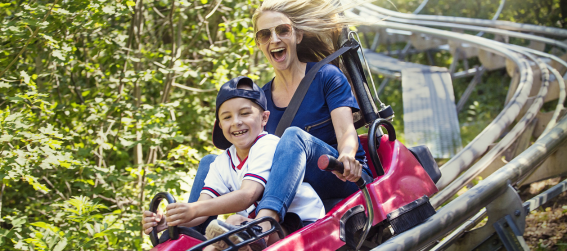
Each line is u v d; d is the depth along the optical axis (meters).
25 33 3.65
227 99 2.32
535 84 6.97
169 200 2.08
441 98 7.59
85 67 4.73
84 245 3.44
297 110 2.64
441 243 3.18
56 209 4.25
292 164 2.17
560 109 5.19
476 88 10.07
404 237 2.26
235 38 5.08
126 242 4.06
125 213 4.59
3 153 3.32
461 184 4.18
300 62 2.88
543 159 3.04
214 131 2.66
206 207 2.08
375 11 12.54
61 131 4.14
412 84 8.33
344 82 2.62
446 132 6.52
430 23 11.19
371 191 2.33
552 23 10.30
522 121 4.97
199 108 6.26
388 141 2.70
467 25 10.79
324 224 2.12
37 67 4.58
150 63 5.47
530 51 8.22
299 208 2.26
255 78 4.94
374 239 2.56
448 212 2.46
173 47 5.09
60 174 4.31
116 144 4.86
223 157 2.47
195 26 6.23
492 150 4.54
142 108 4.57
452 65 10.27
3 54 3.97
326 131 2.63
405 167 2.54
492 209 2.75
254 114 2.34
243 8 5.34
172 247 2.04
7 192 5.15
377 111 2.89
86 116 4.58
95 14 3.98
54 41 3.67
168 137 4.21
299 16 2.81
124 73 4.56
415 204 2.44
